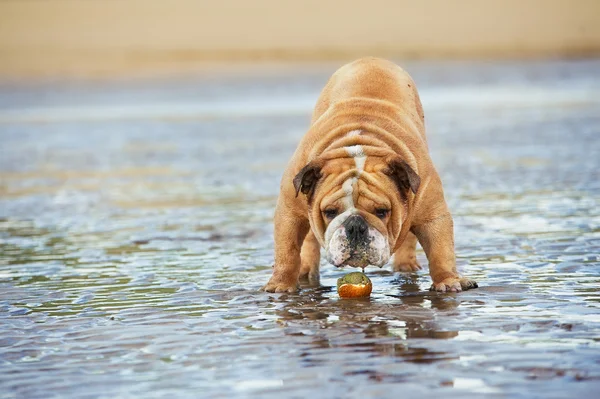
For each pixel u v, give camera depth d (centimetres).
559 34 8719
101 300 1226
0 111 5038
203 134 3612
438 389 826
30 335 1061
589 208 1781
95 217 1916
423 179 1209
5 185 2456
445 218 1230
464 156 2703
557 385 826
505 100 4616
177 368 920
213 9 9844
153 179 2473
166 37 8700
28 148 3362
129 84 6425
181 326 1080
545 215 1731
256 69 7175
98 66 7444
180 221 1830
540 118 3706
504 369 873
